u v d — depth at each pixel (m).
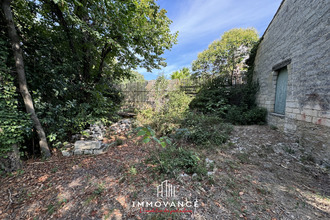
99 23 4.30
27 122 2.72
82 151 3.34
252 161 2.65
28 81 3.14
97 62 5.75
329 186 1.90
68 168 2.63
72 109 4.29
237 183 1.96
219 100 6.16
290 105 3.41
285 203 1.58
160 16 5.50
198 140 3.54
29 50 3.25
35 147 3.37
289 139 3.25
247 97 5.86
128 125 5.50
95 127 4.66
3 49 2.59
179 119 5.08
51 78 3.63
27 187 2.07
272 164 2.54
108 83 6.80
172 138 4.09
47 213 1.56
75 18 3.40
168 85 7.41
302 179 2.08
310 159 2.54
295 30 3.28
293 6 3.40
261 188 1.85
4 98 2.50
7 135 2.43
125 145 3.89
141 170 2.40
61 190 1.96
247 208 1.51
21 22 3.16
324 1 2.45
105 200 1.70
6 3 2.46
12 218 1.52
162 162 2.32
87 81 5.20
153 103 7.39
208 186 1.89
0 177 2.33
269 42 4.73
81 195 1.83
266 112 4.76
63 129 3.74
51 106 3.64
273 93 4.39
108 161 2.87
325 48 2.43
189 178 2.07
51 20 4.12
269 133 3.78
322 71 2.48
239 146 3.30
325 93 2.42
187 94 7.02
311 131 2.73
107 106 5.93
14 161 2.58
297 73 3.18
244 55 8.38
